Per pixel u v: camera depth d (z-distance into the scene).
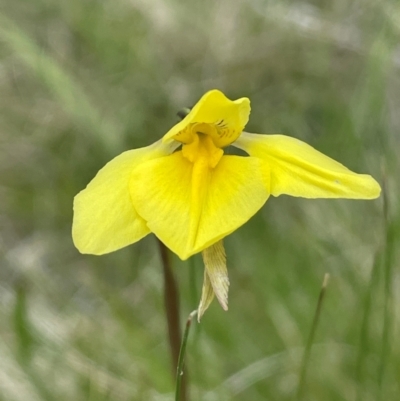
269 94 0.29
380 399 0.21
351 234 0.24
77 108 0.24
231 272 0.26
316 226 0.25
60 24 0.30
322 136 0.27
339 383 0.23
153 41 0.30
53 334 0.23
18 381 0.22
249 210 0.18
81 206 0.18
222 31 0.30
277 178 0.18
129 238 0.18
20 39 0.24
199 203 0.18
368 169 0.25
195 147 0.18
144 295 0.26
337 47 0.29
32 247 0.28
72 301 0.26
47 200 0.29
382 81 0.24
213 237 0.17
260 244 0.25
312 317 0.23
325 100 0.28
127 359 0.23
